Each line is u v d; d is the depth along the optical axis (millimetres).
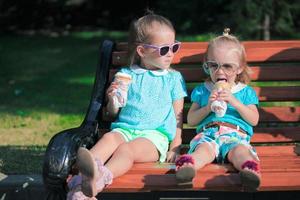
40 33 19656
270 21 14633
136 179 3859
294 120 4746
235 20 14398
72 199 3797
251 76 4785
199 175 3861
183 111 4766
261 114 4742
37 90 10328
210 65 4461
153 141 4348
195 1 16312
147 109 4500
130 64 4668
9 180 5293
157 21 4520
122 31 19781
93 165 3688
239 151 4059
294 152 4609
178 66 5125
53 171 3863
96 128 4504
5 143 6777
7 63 13492
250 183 3758
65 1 20703
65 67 12727
